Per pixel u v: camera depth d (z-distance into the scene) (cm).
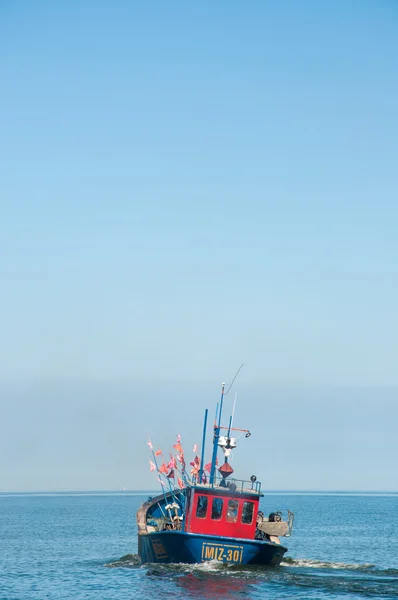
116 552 10556
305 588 6284
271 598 5934
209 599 5894
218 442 7331
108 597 6209
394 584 6506
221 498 6688
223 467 7000
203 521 6662
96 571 7962
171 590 6203
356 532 14812
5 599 6400
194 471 7244
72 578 7519
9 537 13775
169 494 8025
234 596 5988
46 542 12525
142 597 6022
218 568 6488
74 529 15862
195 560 6488
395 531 15075
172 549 6556
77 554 10319
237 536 6669
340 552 10675
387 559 9781
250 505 6719
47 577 7706
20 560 9612
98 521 19025
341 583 6519
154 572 6788
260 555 6512
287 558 7925
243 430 7219
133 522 18375
